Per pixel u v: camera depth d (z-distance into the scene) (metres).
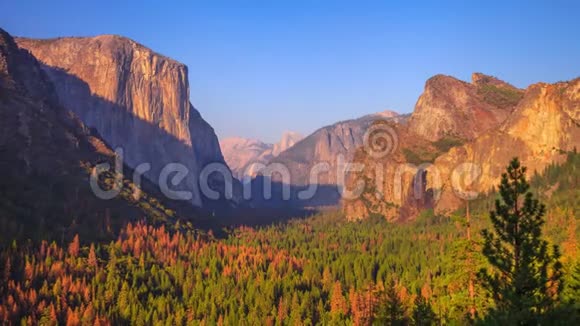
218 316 161.00
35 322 139.38
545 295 48.12
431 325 82.69
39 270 163.88
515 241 49.62
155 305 162.00
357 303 154.25
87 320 142.62
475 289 75.56
